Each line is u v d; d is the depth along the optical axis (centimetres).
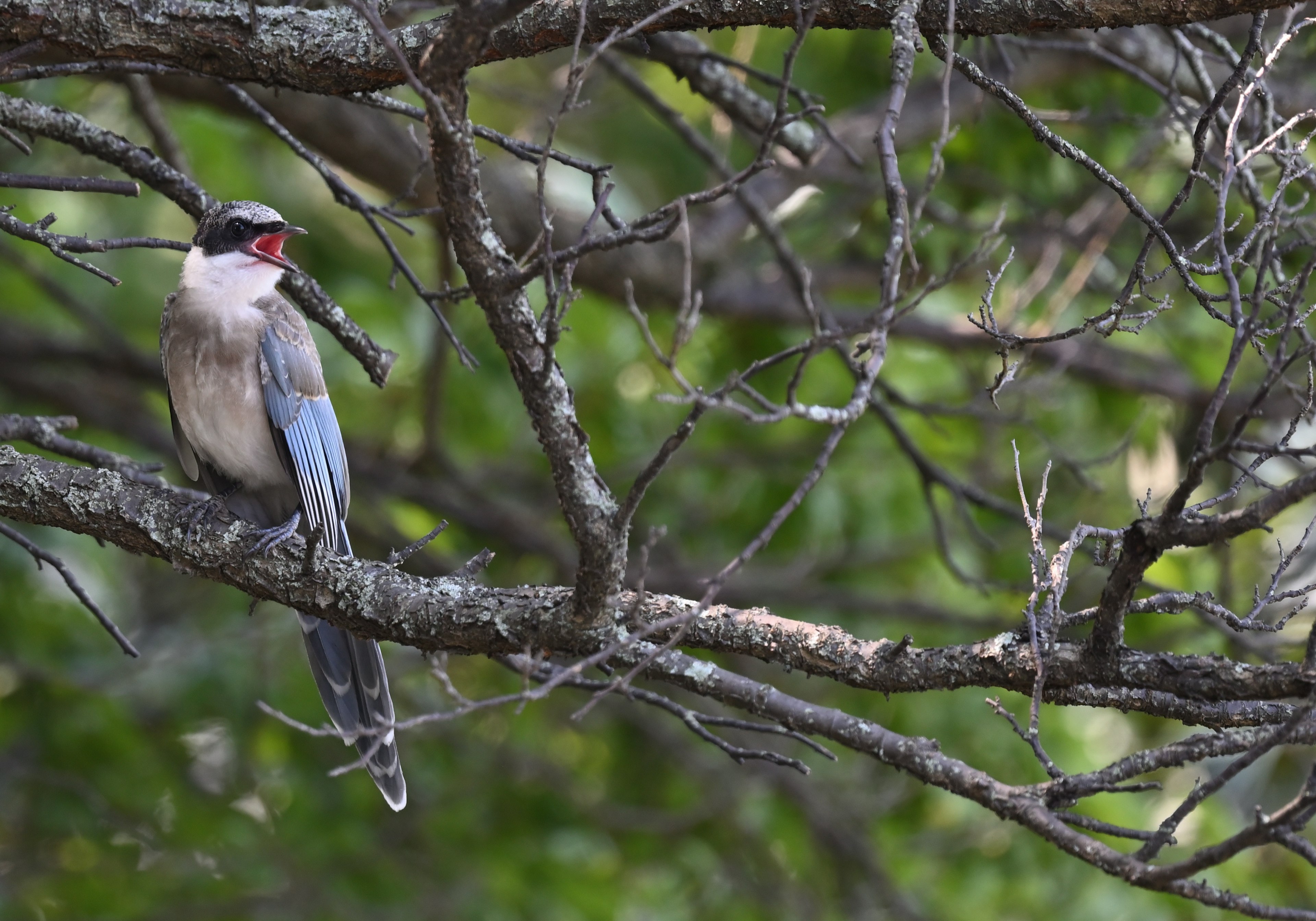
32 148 789
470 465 1433
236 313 754
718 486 1372
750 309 1280
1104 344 1291
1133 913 1218
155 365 1201
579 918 1139
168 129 909
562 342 1324
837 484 1321
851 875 1341
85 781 1116
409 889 1125
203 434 762
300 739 1270
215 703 1284
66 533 1384
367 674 699
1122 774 509
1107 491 1364
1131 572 471
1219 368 1198
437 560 1227
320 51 580
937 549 1336
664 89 1386
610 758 1466
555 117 445
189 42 582
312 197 1327
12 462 624
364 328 1217
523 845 1213
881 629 1354
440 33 478
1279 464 1307
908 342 1302
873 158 1218
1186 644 1241
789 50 444
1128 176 1138
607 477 1341
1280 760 1378
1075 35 1030
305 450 760
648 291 1236
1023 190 1209
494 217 1117
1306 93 1020
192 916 1062
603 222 1160
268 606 1355
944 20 559
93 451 723
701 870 1329
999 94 561
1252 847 436
